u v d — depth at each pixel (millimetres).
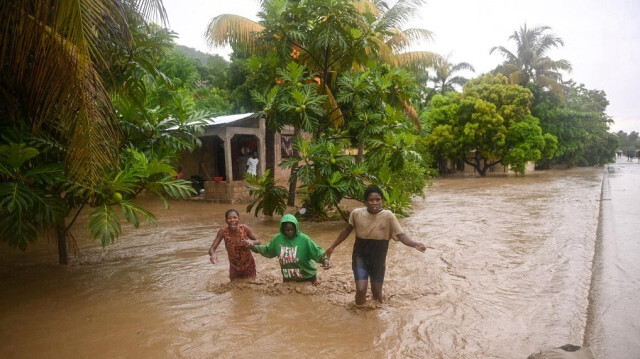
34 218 5078
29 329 4273
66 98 4387
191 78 25297
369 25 9938
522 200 15047
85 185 5051
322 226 10039
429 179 18453
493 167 37094
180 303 4945
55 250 7828
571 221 10242
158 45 6645
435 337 3945
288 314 4535
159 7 5129
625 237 8344
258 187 10148
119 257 7215
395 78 9977
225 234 5555
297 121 9344
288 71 9727
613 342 3771
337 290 5230
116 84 6547
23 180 5234
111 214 5457
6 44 4602
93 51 4629
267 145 12031
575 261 6531
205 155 19188
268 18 9867
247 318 4453
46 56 4324
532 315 4438
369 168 10594
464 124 30609
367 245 4668
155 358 3643
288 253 5254
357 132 10922
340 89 10969
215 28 12328
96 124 4512
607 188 20219
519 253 7098
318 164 9242
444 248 7488
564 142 36594
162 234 9297
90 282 5805
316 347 3789
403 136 9430
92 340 4008
